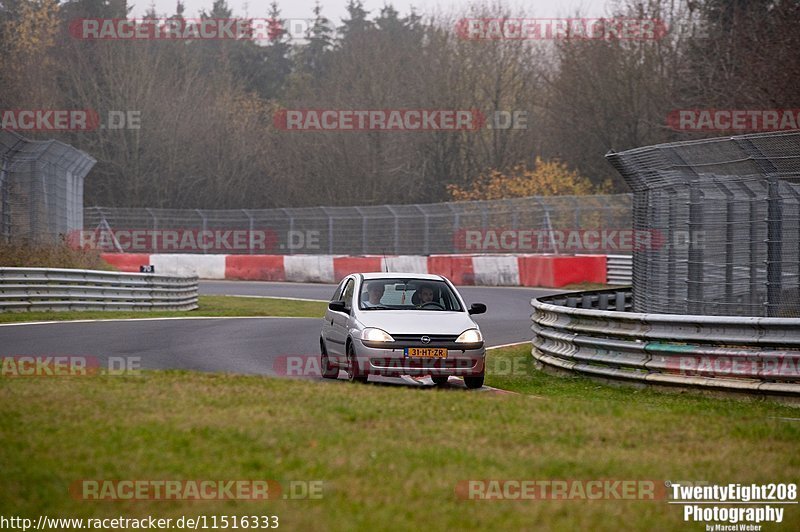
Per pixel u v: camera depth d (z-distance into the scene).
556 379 51.19
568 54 187.12
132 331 70.56
